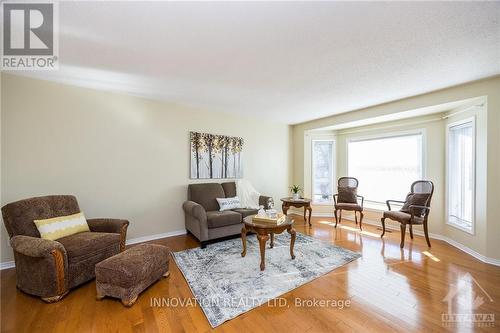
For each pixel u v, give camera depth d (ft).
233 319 5.72
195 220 11.09
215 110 13.96
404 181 13.75
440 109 11.13
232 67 7.89
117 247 8.35
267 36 6.01
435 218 12.26
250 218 9.89
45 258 6.33
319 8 4.90
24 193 8.79
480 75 8.56
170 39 6.16
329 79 8.96
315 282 7.51
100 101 10.39
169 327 5.44
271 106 12.96
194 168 13.19
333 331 5.30
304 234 12.75
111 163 10.69
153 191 11.89
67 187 9.67
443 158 12.01
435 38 6.10
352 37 6.06
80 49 6.72
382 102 12.12
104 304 6.34
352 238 12.03
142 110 11.52
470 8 4.91
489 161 8.98
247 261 9.13
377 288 7.13
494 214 8.88
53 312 5.97
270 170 17.08
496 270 8.30
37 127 9.03
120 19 5.28
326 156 17.76
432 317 5.77
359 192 16.06
